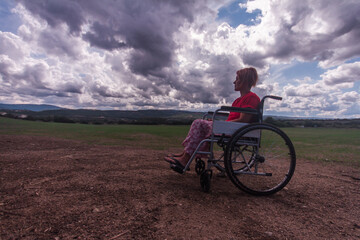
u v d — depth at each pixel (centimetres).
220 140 212
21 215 143
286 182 213
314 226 152
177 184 233
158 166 320
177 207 170
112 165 311
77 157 359
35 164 291
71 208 157
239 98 249
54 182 217
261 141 218
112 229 131
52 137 736
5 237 116
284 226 150
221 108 208
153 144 659
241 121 225
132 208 163
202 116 269
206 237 129
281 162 379
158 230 133
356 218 168
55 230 126
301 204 194
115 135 999
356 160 441
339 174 319
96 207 161
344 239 136
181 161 229
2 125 1350
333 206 192
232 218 158
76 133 1028
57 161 317
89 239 119
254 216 163
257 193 208
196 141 228
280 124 4125
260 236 134
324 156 502
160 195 195
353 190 240
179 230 135
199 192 212
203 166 272
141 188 211
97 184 216
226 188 230
